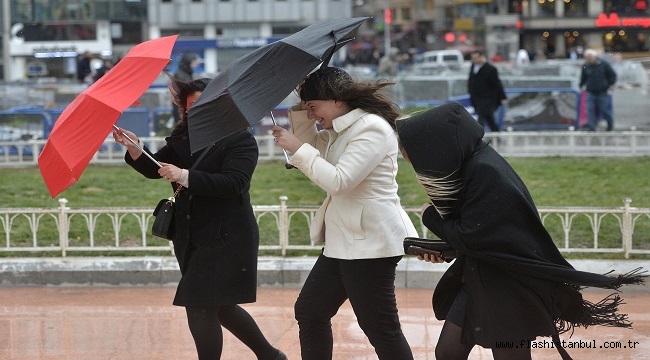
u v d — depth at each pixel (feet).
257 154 53.26
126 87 50.06
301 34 47.73
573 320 44.78
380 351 49.01
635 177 118.42
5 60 431.43
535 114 175.73
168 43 52.85
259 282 80.07
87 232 90.84
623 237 81.82
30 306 74.64
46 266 81.00
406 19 488.44
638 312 70.85
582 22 483.92
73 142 49.08
